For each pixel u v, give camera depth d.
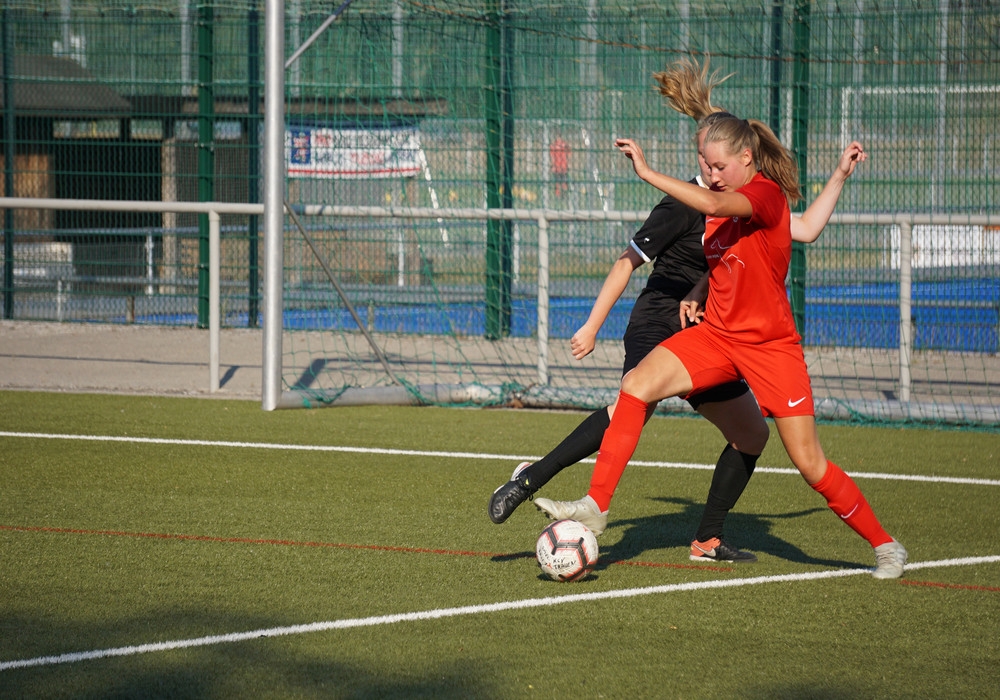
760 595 14.03
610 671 11.35
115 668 11.23
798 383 13.84
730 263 13.54
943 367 36.44
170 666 11.30
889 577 14.78
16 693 10.55
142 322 44.88
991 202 39.47
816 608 13.53
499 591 14.04
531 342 41.69
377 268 43.41
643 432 26.39
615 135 42.72
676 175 43.19
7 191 44.91
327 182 43.22
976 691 10.98
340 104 42.81
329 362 36.38
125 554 15.52
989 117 39.41
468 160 43.25
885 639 12.45
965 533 17.50
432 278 41.62
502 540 16.62
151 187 45.97
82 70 46.00
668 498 19.77
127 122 46.03
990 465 23.16
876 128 40.75
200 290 43.69
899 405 28.12
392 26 42.34
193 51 45.34
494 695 10.68
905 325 28.89
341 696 10.59
